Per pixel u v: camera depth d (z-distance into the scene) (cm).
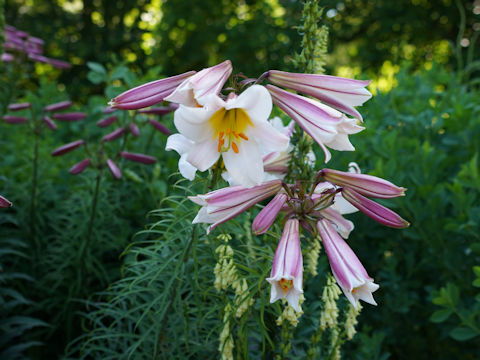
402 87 424
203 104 144
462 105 351
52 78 1209
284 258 154
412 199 329
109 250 347
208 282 219
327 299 196
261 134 152
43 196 372
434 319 274
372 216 165
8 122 351
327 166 311
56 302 315
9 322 278
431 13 1317
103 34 1223
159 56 949
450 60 1224
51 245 345
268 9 1127
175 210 212
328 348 229
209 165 156
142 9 1277
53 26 1235
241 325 187
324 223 165
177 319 229
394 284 310
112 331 246
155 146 416
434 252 314
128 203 362
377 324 327
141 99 160
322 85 159
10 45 464
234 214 163
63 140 485
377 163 304
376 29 1315
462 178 292
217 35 1209
